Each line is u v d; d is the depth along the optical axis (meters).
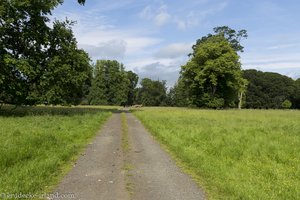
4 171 8.52
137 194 7.53
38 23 30.47
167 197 7.34
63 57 32.78
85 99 101.25
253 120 27.83
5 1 28.39
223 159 11.16
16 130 15.64
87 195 7.41
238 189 7.68
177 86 109.12
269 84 109.94
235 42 73.81
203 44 66.25
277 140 15.12
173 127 20.94
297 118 30.67
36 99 31.03
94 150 13.06
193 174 9.40
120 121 28.38
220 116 33.06
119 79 101.06
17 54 30.75
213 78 61.56
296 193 7.61
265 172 9.48
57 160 10.35
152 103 120.19
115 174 9.31
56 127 18.62
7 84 29.23
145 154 12.38
